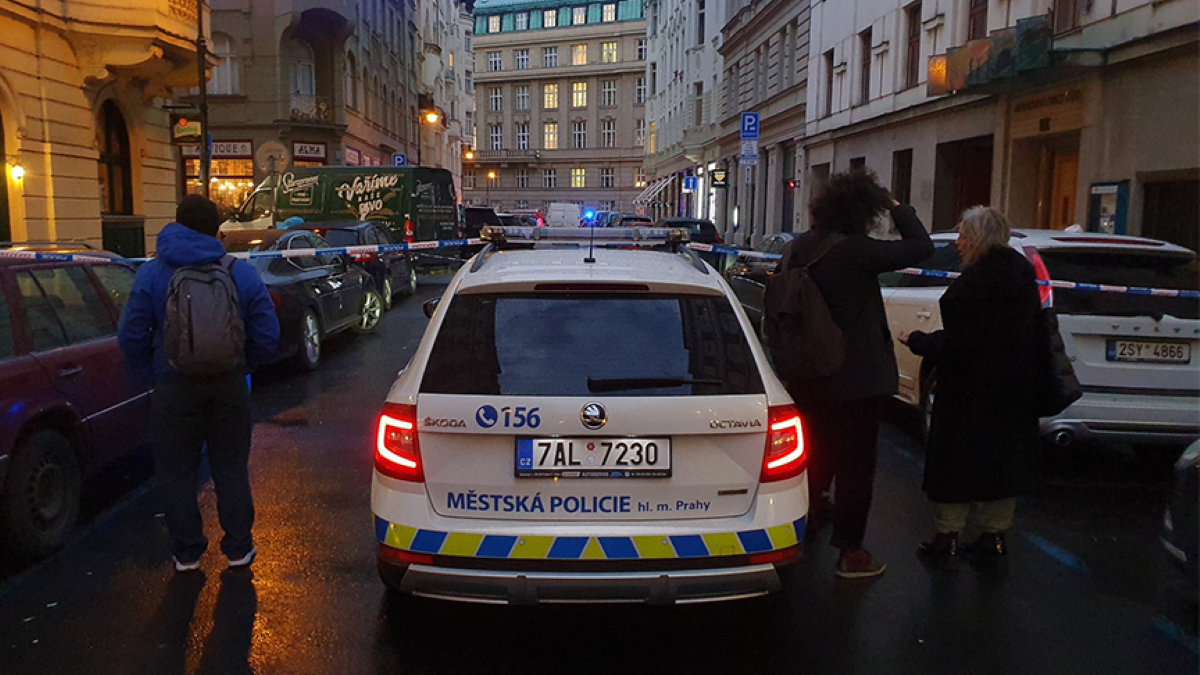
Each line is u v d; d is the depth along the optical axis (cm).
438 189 2281
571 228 596
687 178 4003
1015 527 544
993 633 407
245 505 467
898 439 750
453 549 344
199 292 432
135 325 440
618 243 592
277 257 1012
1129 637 404
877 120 2172
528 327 373
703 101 4609
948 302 458
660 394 351
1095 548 511
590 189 9350
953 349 456
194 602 429
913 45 2011
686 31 5069
